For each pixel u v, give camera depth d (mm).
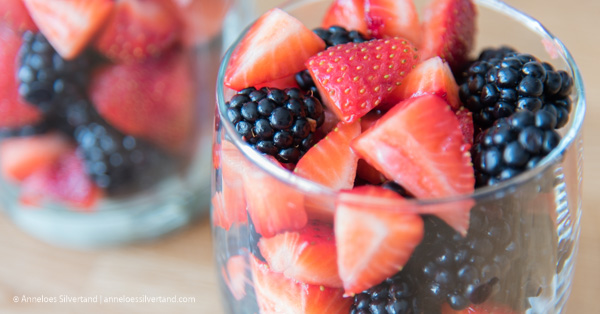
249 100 220
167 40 300
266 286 216
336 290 209
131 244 324
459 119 220
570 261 221
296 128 217
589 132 324
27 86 296
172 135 315
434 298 204
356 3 245
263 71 228
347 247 196
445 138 207
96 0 284
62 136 314
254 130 218
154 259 317
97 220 318
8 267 316
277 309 217
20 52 293
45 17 285
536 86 214
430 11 247
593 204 309
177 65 307
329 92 221
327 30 240
